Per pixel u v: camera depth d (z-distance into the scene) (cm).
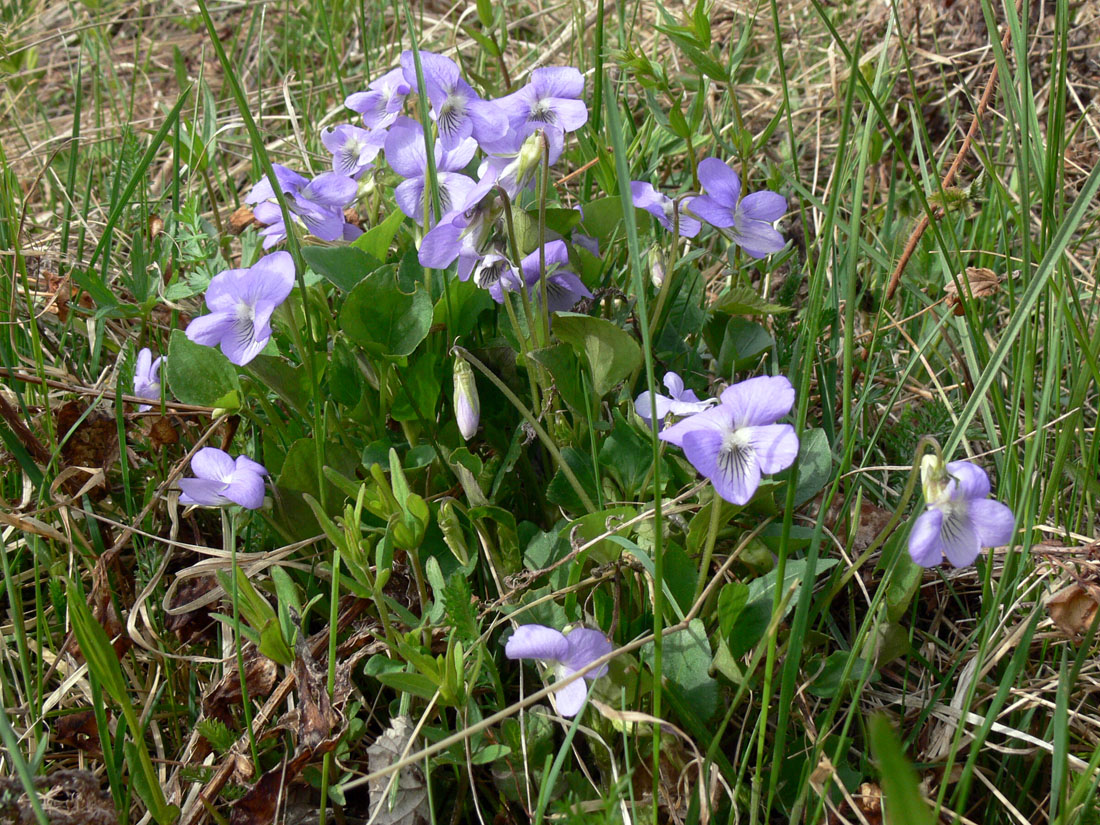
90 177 36
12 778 20
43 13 65
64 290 32
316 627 26
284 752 24
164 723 25
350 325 25
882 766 16
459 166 26
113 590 27
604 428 26
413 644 23
